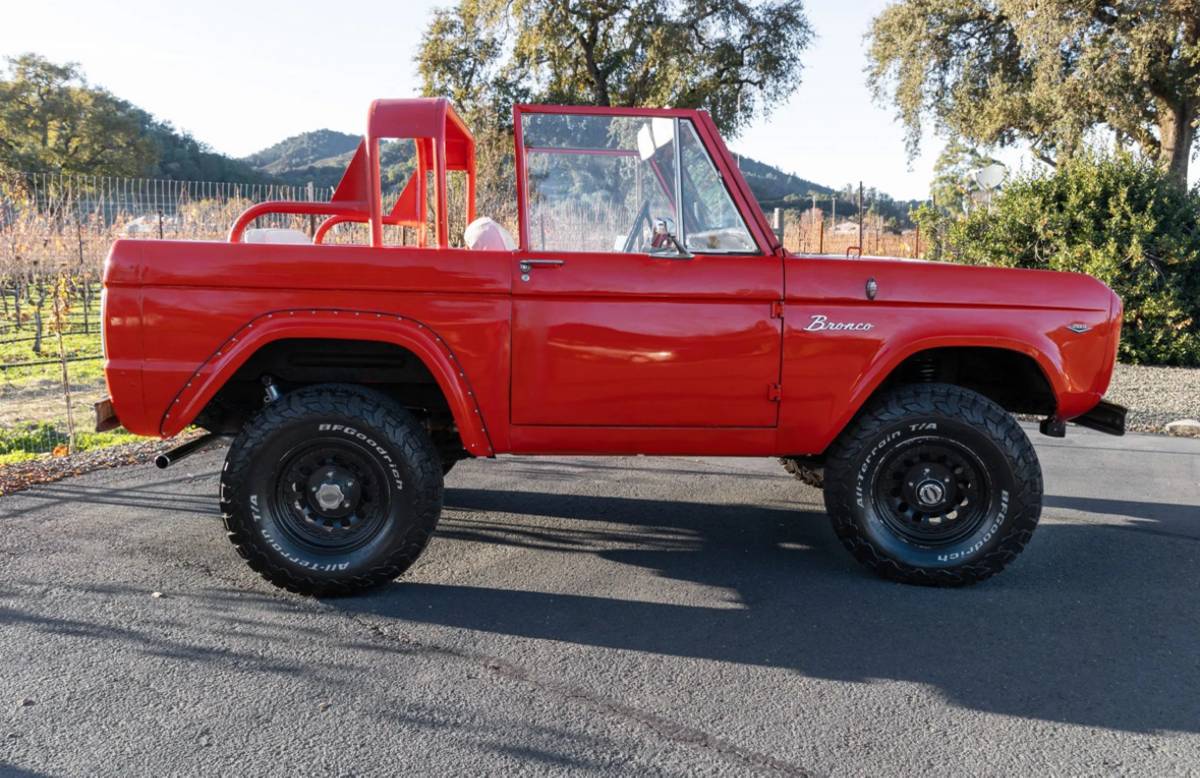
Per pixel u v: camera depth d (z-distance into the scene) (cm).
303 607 360
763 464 630
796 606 368
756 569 414
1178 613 364
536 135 384
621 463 629
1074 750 258
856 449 385
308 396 363
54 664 304
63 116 7394
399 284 360
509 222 637
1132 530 483
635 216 392
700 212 387
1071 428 797
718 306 373
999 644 332
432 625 344
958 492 392
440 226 378
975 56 2362
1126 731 269
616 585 391
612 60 2878
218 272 353
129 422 358
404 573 402
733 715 276
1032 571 415
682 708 281
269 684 292
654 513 504
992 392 454
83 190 1498
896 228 2108
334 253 357
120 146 7756
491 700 284
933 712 280
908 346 378
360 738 259
